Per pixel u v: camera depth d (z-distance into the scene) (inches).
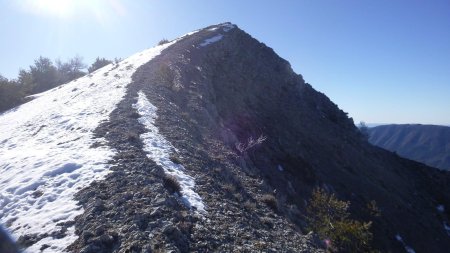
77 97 1060.5
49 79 2694.4
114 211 350.6
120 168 461.7
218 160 659.4
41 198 394.3
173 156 543.2
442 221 1904.5
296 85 2554.1
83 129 671.1
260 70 2194.9
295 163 1250.6
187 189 449.1
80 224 333.1
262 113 1573.6
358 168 1787.6
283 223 480.7
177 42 2020.2
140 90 973.2
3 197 409.1
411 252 1159.0
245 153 949.8
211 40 2153.1
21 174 477.4
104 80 1249.4
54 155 534.6
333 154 1704.0
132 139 585.6
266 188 634.2
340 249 541.0
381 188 1644.9
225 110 1277.1
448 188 2598.4
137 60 1631.4
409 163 2851.9
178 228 327.6
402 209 1519.4
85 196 385.4
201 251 311.0
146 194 388.8
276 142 1333.7
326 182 1301.7
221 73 1678.2
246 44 2603.3
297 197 975.6
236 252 325.4
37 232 323.9
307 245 430.0
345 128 2578.7
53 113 914.1
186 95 1069.1
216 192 480.7
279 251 360.2
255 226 417.1
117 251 289.6
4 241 311.3
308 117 2030.0
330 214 657.6
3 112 1483.8
